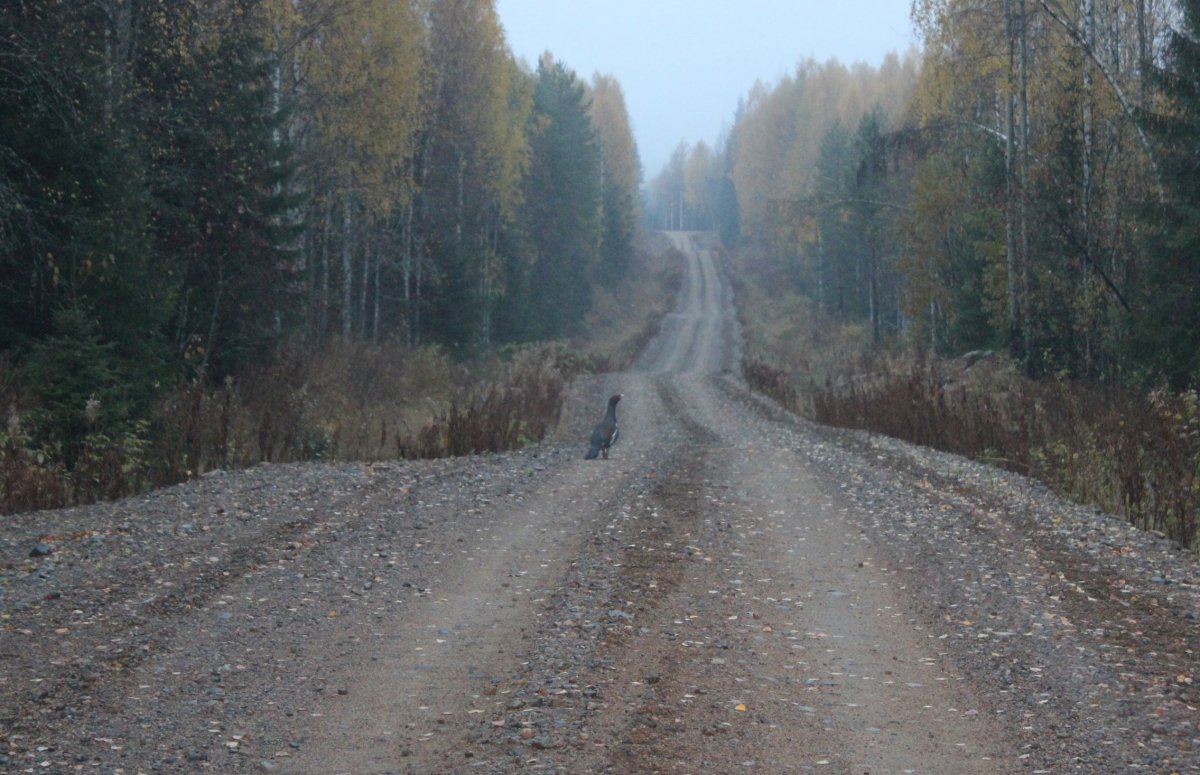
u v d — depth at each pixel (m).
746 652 7.55
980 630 8.02
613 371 55.03
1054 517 12.41
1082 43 24.83
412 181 37.78
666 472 17.02
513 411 25.61
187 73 22.11
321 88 31.94
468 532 11.73
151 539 10.61
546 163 70.12
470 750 5.76
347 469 15.57
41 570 9.29
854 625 8.29
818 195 45.44
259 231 24.33
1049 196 28.41
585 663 7.17
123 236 18.02
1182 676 6.84
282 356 25.03
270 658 7.31
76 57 18.25
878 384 33.00
